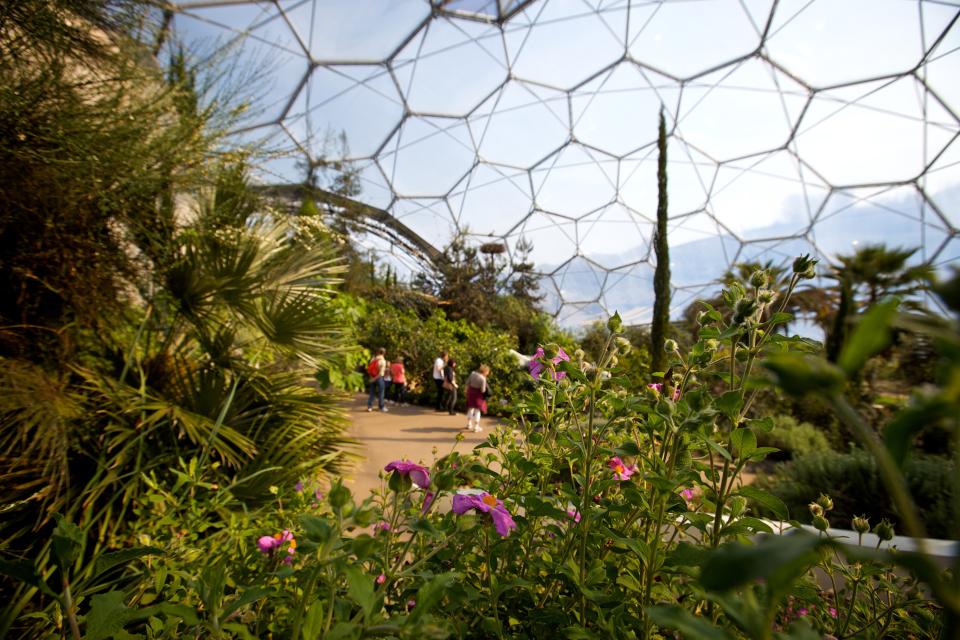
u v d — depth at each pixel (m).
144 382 3.22
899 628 1.23
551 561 1.30
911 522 0.27
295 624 0.75
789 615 1.37
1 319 2.84
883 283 11.69
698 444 1.13
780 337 1.08
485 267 23.98
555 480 1.62
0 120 2.52
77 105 2.79
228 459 2.90
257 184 4.17
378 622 0.76
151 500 2.01
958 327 0.23
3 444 2.17
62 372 2.98
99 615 0.76
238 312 4.06
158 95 3.18
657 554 1.07
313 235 4.54
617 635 0.99
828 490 4.13
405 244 28.59
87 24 2.97
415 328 15.50
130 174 3.04
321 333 4.14
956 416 0.26
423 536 1.20
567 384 1.43
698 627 0.46
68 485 2.25
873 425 7.56
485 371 8.98
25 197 2.73
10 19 2.51
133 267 3.50
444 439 7.82
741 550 0.30
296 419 3.80
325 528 0.74
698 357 1.17
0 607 1.56
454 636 1.06
